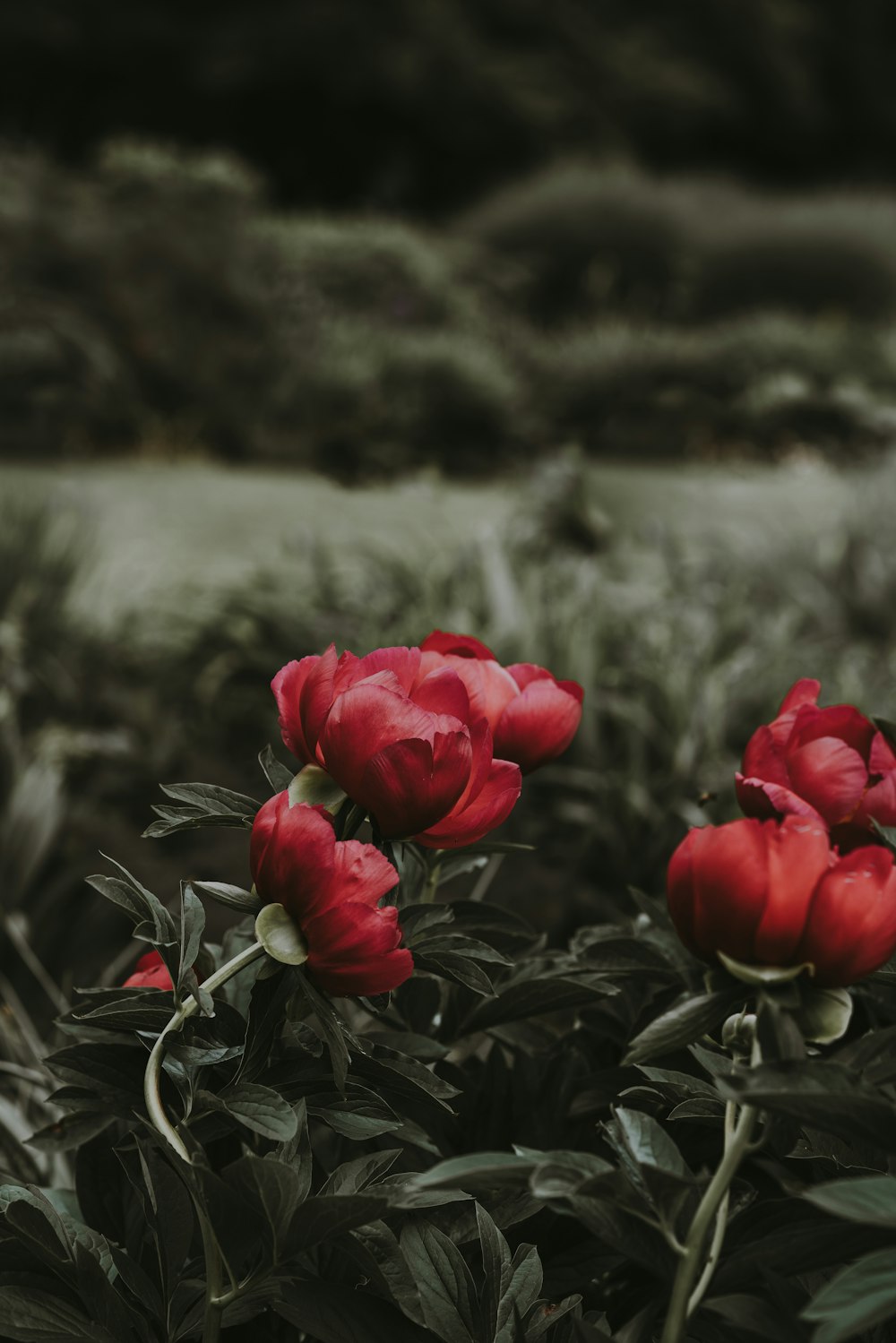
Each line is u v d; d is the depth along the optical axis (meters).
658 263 13.99
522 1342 0.79
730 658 3.74
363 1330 0.81
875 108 24.27
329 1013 0.76
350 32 18.95
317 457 7.68
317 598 4.07
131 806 3.16
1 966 2.41
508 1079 1.05
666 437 9.44
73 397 7.32
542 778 2.96
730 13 22.28
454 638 0.98
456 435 8.55
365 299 10.65
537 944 1.12
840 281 13.43
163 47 18.83
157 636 4.05
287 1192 0.72
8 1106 1.47
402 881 1.01
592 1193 0.70
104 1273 0.85
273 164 20.36
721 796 2.70
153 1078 0.80
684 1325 0.71
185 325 7.94
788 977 0.70
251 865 0.79
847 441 9.09
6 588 4.02
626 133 21.28
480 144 20.27
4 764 3.03
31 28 17.84
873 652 4.21
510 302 13.38
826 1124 0.67
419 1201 0.77
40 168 8.98
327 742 0.78
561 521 4.85
